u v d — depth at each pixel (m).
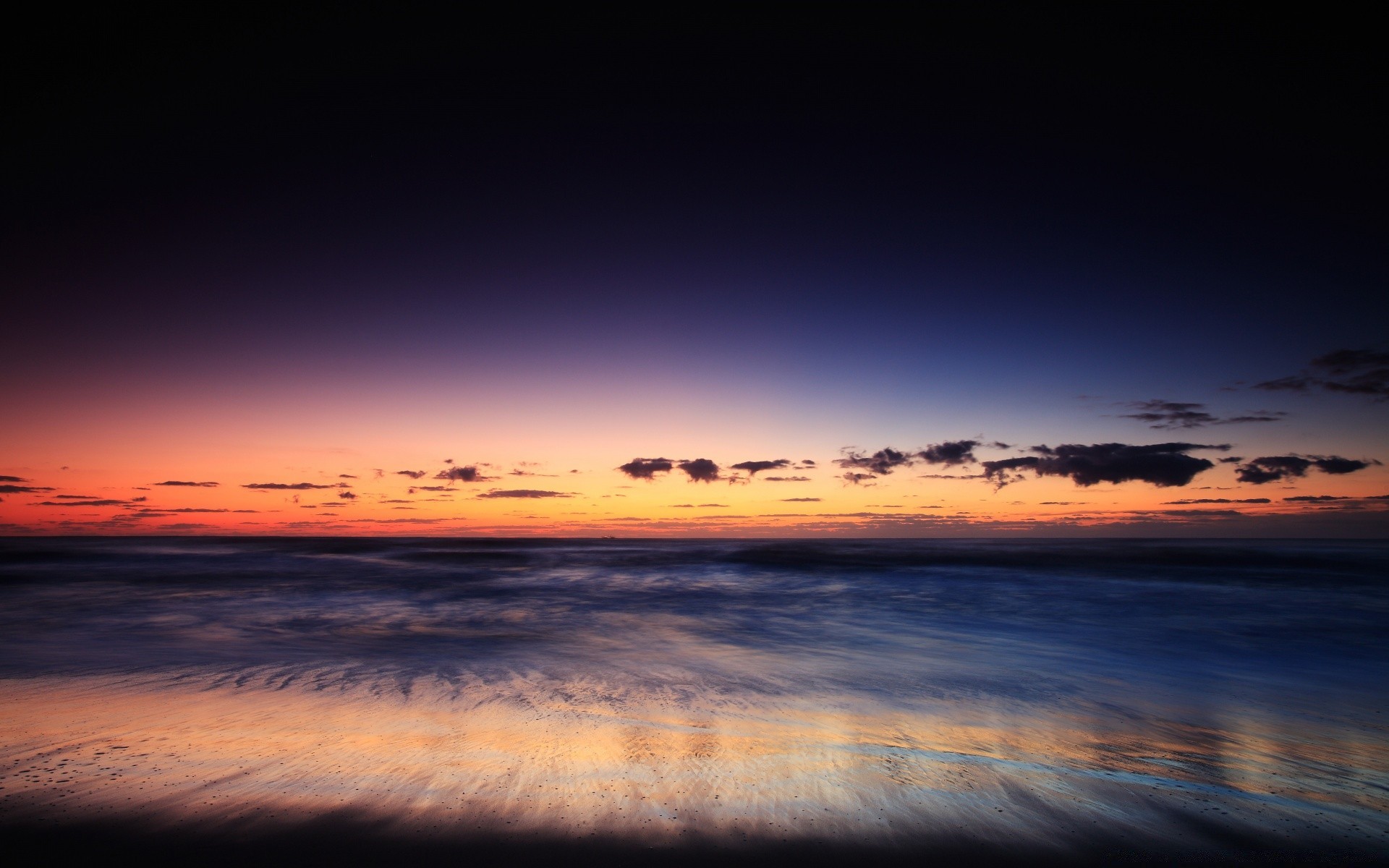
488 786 5.22
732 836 4.45
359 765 5.69
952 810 5.01
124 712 7.47
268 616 16.62
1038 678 10.49
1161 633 15.16
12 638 13.20
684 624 16.16
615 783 5.34
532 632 14.52
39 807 4.70
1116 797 5.38
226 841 4.21
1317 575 29.94
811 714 7.95
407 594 22.23
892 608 19.45
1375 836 4.77
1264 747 7.01
